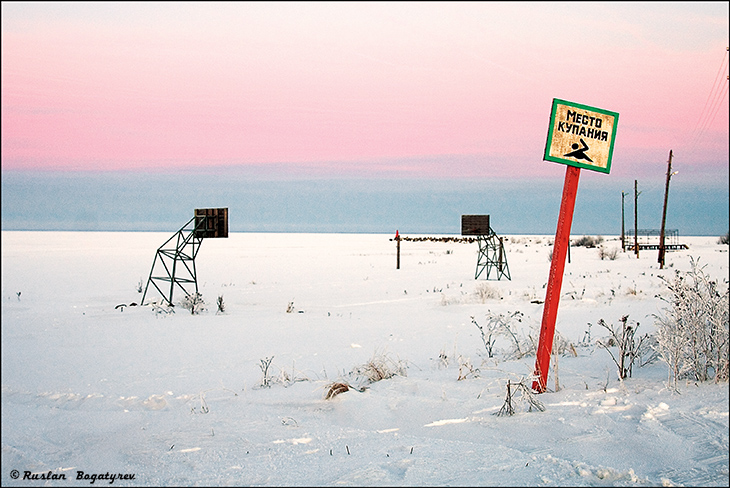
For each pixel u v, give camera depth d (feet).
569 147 21.16
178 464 15.70
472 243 305.32
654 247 212.23
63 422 20.74
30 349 36.65
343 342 39.81
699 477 13.58
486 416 19.22
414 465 14.66
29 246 257.34
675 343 21.63
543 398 21.12
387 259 167.22
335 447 16.62
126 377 28.73
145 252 204.44
